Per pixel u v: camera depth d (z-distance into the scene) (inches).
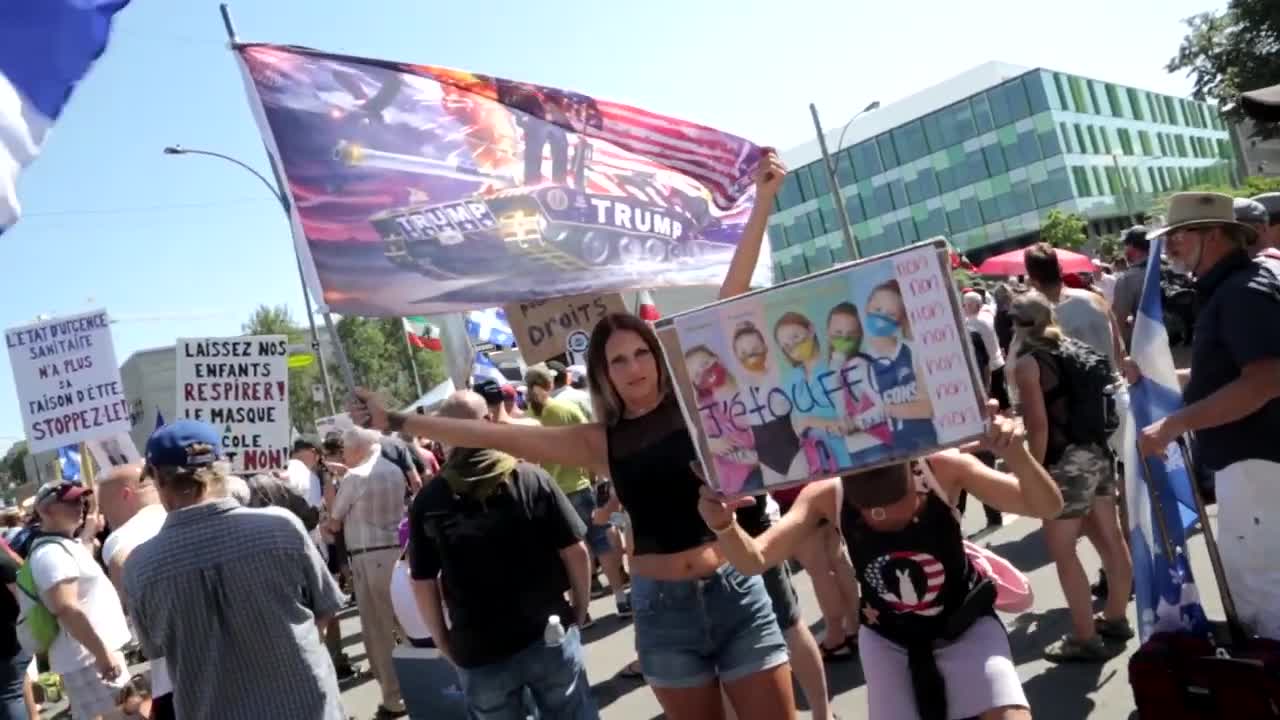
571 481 312.2
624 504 134.7
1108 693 177.3
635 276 152.2
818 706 173.8
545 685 151.8
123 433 336.2
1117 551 197.9
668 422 132.6
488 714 150.9
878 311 98.0
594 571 397.7
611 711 231.9
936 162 2564.0
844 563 228.8
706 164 163.6
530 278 143.8
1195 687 121.2
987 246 2497.5
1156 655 125.3
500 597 149.9
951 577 108.3
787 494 231.3
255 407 284.2
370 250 134.5
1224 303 124.6
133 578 136.6
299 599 140.8
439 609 160.4
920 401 96.8
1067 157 2379.4
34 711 226.5
